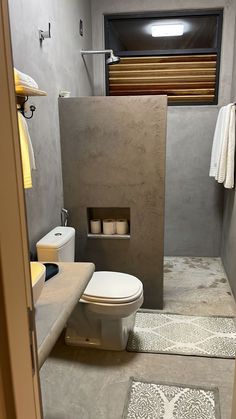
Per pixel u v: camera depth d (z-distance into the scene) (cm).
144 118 252
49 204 242
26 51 191
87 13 342
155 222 270
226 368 210
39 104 217
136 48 382
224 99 369
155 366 213
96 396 189
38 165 218
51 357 222
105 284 224
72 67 289
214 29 367
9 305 60
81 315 225
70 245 228
